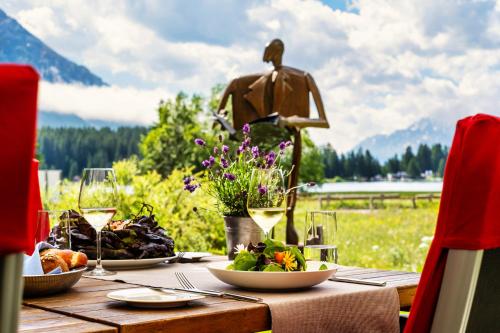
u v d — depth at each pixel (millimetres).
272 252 1691
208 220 5645
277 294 1563
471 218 1132
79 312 1325
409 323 1196
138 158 21766
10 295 780
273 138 3479
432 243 1178
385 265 9594
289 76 3756
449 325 1157
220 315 1330
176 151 19125
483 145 1125
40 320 1246
